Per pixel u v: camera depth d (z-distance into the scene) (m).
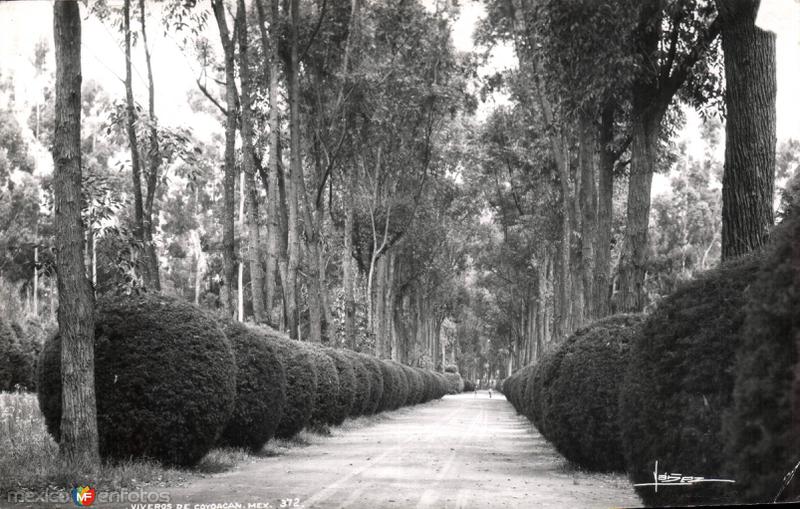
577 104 16.41
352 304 30.91
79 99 9.24
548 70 17.36
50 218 29.20
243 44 18.30
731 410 5.47
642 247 15.06
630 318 12.02
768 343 5.07
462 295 68.12
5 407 16.69
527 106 26.17
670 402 6.63
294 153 22.06
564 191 22.59
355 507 7.58
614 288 30.55
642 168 15.26
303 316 35.81
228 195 16.44
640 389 7.10
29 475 8.18
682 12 14.69
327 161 29.36
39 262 10.55
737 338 6.16
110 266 10.60
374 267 38.16
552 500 8.41
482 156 35.41
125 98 14.15
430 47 29.06
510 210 41.09
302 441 15.98
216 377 10.29
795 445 4.78
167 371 9.92
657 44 15.12
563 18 14.90
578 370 11.66
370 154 33.66
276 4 20.91
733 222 9.55
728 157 9.69
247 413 12.54
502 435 20.77
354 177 31.58
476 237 49.25
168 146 13.55
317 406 18.36
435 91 29.56
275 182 20.59
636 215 15.18
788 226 5.23
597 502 8.25
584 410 11.40
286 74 23.67
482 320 80.75
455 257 51.88
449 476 10.63
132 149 13.86
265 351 12.93
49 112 24.69
